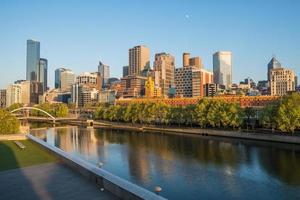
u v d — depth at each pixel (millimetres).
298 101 99000
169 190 49156
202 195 46625
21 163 40375
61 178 32531
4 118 91812
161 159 75375
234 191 48406
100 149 95000
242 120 119188
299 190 48562
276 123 104125
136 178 56656
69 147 101438
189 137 122188
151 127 164250
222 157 76438
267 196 45906
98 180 29812
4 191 28406
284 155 76812
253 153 81000
